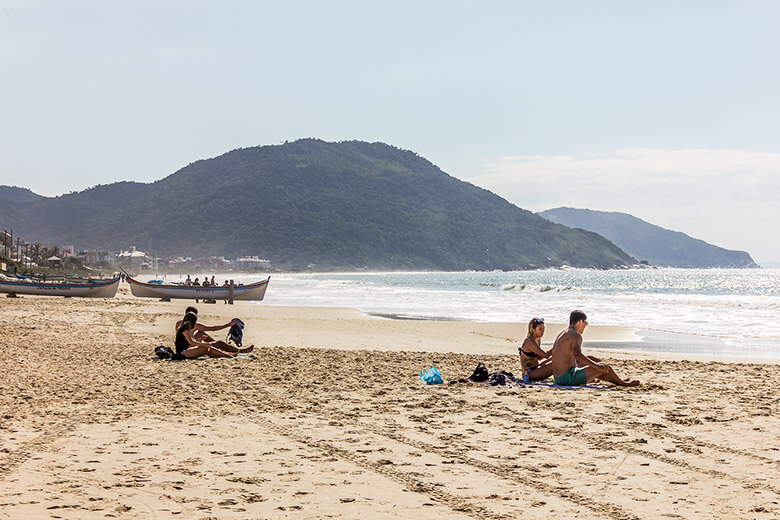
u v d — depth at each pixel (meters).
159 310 36.78
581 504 5.54
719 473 6.43
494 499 5.68
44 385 11.77
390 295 71.12
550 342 23.75
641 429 8.38
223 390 11.53
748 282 152.25
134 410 9.66
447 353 18.69
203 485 6.06
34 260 182.50
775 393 11.27
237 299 55.78
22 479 6.19
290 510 5.39
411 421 8.96
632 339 25.31
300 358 16.50
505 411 9.64
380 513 5.33
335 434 8.17
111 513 5.28
